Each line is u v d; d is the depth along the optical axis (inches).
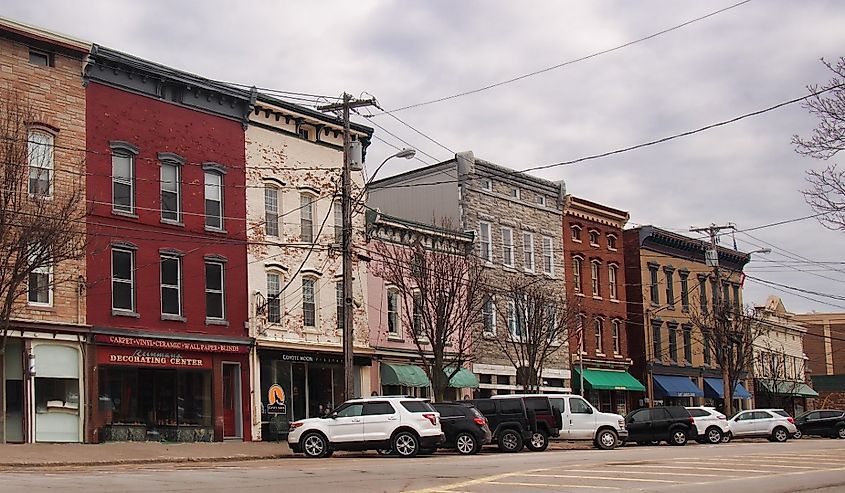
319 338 1600.6
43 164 1225.4
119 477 795.4
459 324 1679.4
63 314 1236.5
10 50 1209.4
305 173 1609.3
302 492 674.2
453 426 1258.6
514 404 1369.3
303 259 1588.3
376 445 1162.6
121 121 1334.9
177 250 1390.3
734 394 2645.2
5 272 1060.5
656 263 2493.8
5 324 1055.0
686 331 2591.0
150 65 1359.5
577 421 1465.3
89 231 1261.1
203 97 1449.3
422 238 1808.6
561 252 2196.1
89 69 1293.1
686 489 717.3
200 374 1419.8
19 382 1190.9
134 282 1331.2
